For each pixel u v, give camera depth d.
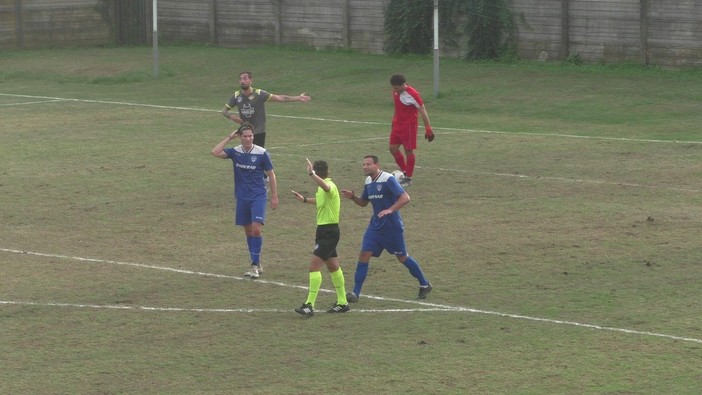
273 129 101.69
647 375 39.72
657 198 70.44
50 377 40.22
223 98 124.44
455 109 113.62
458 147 90.94
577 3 131.00
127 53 156.50
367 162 48.88
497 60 136.88
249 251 56.91
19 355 42.59
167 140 95.31
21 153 88.81
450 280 52.66
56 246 59.84
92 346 43.69
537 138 95.31
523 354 42.16
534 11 134.12
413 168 76.56
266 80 133.50
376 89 126.06
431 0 141.50
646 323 45.66
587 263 55.22
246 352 42.84
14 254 58.16
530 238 60.47
